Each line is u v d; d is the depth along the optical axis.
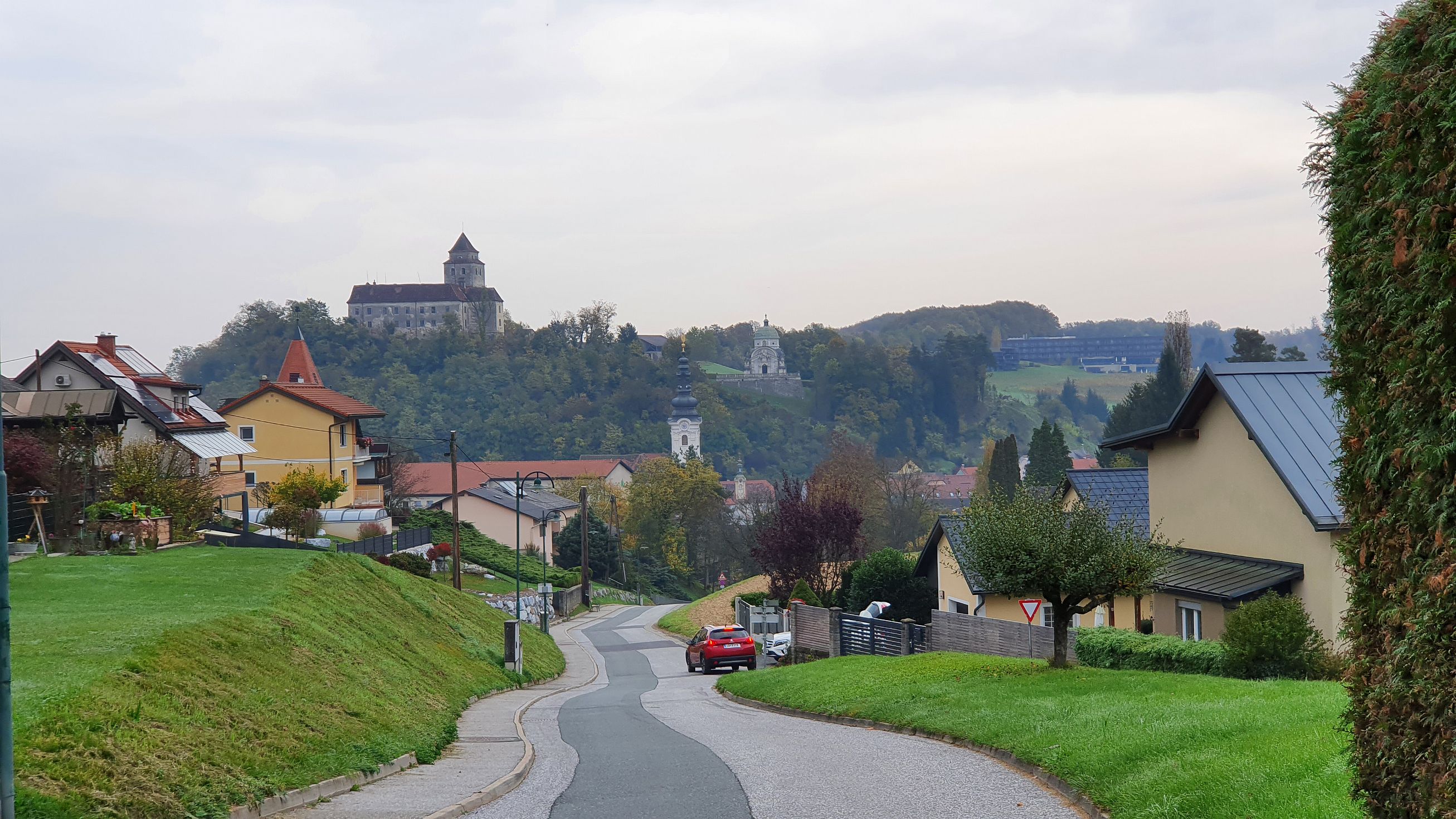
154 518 31.14
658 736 18.92
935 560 42.84
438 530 84.12
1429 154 6.61
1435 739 6.59
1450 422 6.41
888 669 24.94
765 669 35.75
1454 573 6.27
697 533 126.31
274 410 71.50
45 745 9.51
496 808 11.92
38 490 28.11
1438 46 6.50
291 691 15.10
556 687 33.84
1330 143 7.89
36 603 18.03
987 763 13.49
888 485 101.19
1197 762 10.41
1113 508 34.41
